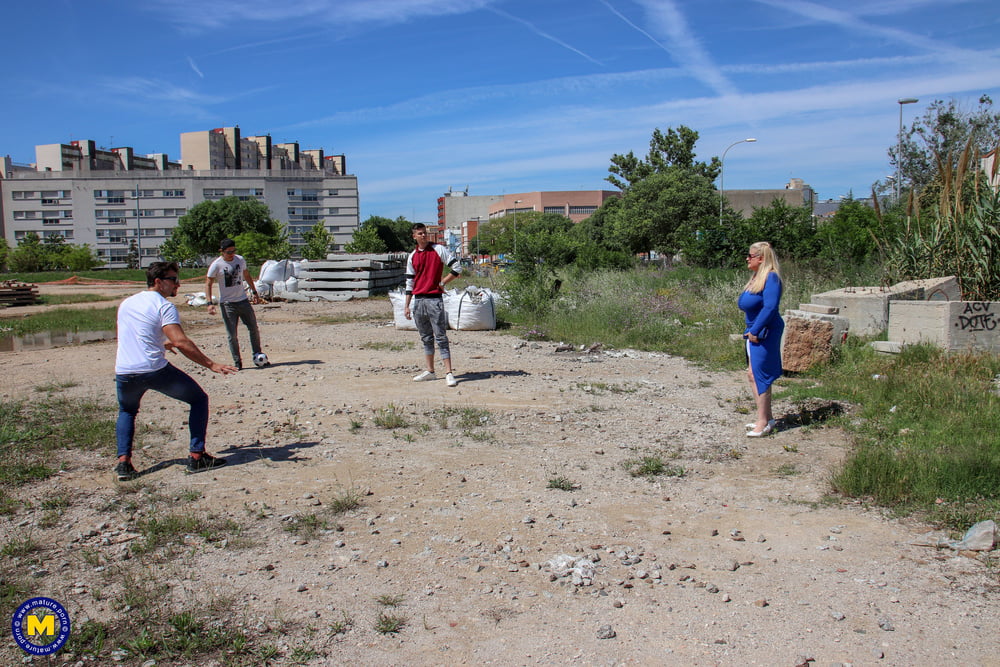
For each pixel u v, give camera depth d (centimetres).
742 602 319
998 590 323
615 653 279
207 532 398
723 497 459
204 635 292
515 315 1523
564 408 711
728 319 1306
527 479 494
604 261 2664
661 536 396
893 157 3241
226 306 927
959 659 270
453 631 297
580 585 337
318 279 2245
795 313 970
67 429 616
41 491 471
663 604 318
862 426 599
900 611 308
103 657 278
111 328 1584
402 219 12519
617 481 491
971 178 1127
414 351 1103
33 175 11738
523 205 16250
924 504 427
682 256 2805
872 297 1028
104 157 13150
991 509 409
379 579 345
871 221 2036
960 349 857
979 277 997
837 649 279
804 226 2344
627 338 1207
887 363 832
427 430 625
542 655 279
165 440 594
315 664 273
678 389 810
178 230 9075
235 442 589
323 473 507
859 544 380
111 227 11912
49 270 6919
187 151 13100
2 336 1459
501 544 385
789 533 398
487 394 775
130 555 371
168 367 497
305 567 357
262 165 14238
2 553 371
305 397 763
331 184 12506
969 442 508
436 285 826
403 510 435
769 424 600
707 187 4834
